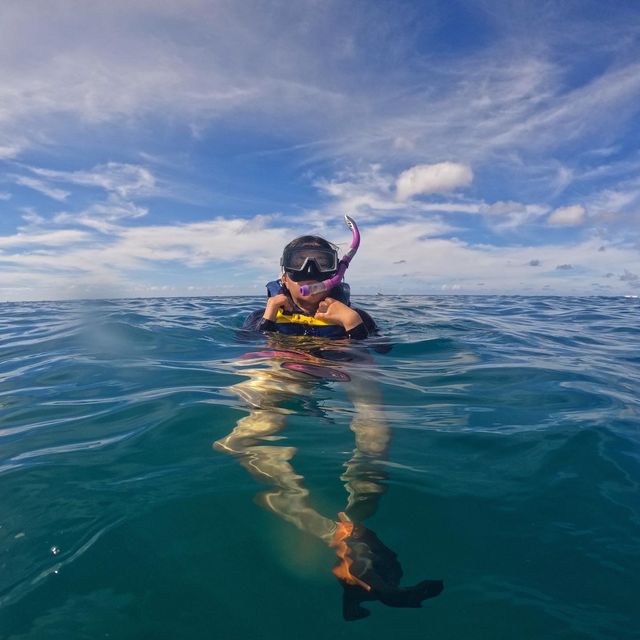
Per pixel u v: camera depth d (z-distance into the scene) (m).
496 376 3.29
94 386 3.03
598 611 1.16
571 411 2.56
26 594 1.20
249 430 2.20
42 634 1.08
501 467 1.88
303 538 1.43
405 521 1.52
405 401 2.69
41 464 1.88
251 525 1.48
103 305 9.87
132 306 9.30
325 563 1.33
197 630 1.10
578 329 6.43
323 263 3.94
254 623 1.12
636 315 8.75
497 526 1.50
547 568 1.31
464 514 1.56
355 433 2.17
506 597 1.20
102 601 1.18
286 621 1.13
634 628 1.11
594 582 1.25
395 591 1.22
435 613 1.15
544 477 1.80
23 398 2.81
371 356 3.77
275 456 1.93
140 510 1.55
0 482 1.74
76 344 4.49
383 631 1.10
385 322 6.09
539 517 1.54
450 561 1.34
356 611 1.16
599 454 2.00
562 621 1.13
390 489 1.70
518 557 1.35
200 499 1.62
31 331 5.65
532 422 2.37
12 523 1.48
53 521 1.49
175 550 1.37
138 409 2.53
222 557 1.34
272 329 4.11
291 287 4.02
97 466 1.86
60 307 9.87
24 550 1.36
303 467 1.85
